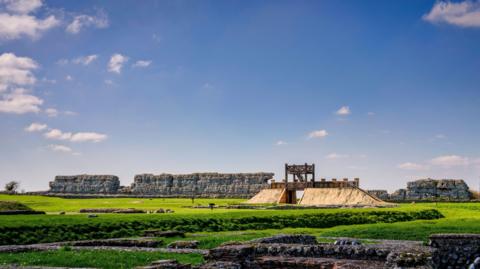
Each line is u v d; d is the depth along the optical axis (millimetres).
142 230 50188
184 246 35719
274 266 24297
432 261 22094
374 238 43812
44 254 30484
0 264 26156
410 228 48469
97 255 29641
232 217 60031
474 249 22359
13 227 43531
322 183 120438
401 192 174500
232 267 22719
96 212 82500
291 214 66125
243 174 196125
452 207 99000
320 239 42312
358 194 112375
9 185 196125
